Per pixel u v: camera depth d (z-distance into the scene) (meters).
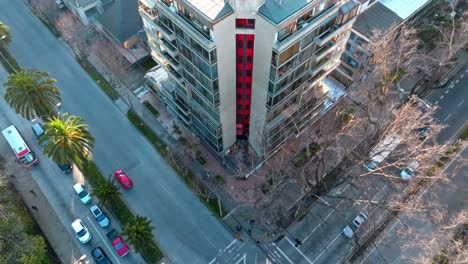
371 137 65.94
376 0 76.94
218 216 64.94
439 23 83.88
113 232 63.16
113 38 87.06
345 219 64.56
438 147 60.41
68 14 92.44
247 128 67.19
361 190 67.50
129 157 72.50
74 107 79.81
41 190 69.00
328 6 47.38
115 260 61.22
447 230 61.56
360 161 62.66
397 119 57.66
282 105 57.78
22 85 64.56
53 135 60.94
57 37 92.69
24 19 96.31
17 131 73.56
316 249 61.66
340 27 51.53
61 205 67.19
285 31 44.00
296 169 69.25
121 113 78.94
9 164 71.50
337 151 70.88
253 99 57.69
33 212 66.44
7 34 83.62
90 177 70.00
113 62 80.44
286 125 63.41
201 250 61.88
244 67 51.94
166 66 61.31
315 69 55.44
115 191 63.16
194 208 66.19
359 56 75.50
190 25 45.16
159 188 68.56
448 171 68.81
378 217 64.56
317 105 67.38
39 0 93.19
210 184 68.31
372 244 62.03
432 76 79.88
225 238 63.00
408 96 76.81
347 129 73.12
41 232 64.31
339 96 76.38
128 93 81.75
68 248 62.72
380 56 67.69
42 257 56.78
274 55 45.78
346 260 60.66
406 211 61.66
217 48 44.88
